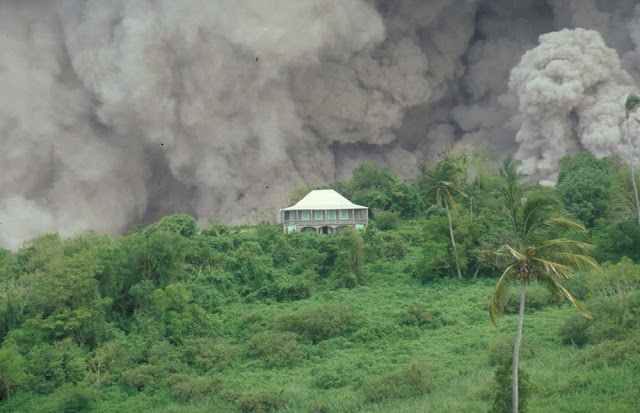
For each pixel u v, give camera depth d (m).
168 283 73.81
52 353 57.91
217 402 51.81
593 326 51.47
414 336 62.00
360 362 56.47
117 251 70.88
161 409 52.03
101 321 65.06
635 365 44.31
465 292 71.62
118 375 58.16
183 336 64.25
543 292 66.25
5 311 63.75
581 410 40.06
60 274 64.00
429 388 49.00
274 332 64.44
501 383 37.34
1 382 54.81
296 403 50.00
